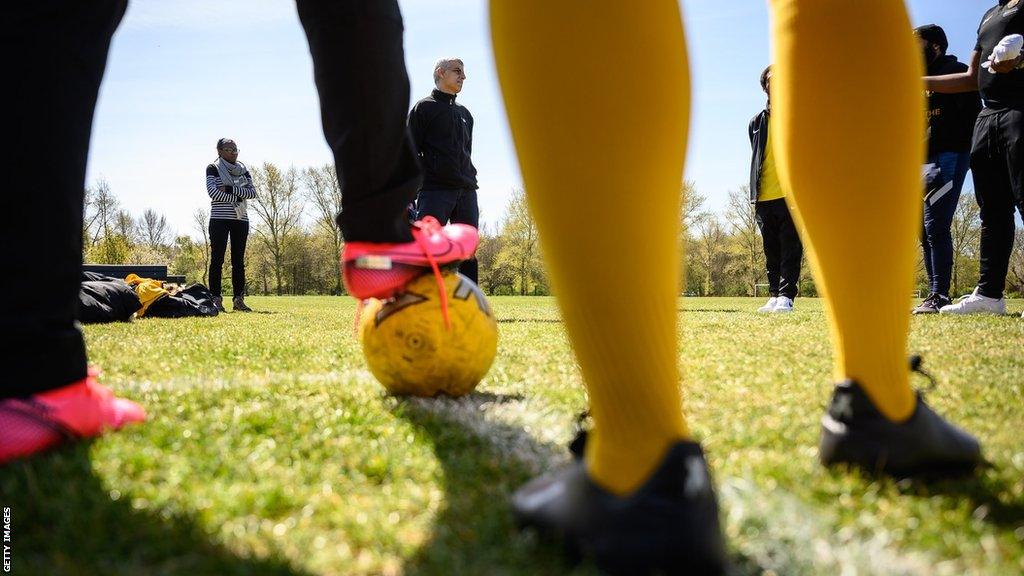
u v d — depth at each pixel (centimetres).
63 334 146
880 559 98
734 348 371
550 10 93
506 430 180
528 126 96
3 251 135
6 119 130
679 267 102
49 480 126
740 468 140
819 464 140
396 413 197
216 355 353
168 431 164
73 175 141
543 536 104
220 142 998
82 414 150
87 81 141
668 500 92
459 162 714
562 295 100
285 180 4812
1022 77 538
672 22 96
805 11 124
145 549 101
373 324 226
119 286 703
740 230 4569
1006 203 593
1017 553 101
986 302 618
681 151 98
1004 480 130
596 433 103
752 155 877
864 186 119
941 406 203
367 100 170
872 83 118
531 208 102
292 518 116
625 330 96
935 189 668
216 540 106
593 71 92
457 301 225
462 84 706
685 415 196
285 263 4862
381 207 188
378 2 167
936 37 676
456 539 107
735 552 102
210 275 1003
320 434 170
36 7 132
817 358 326
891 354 130
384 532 108
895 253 122
